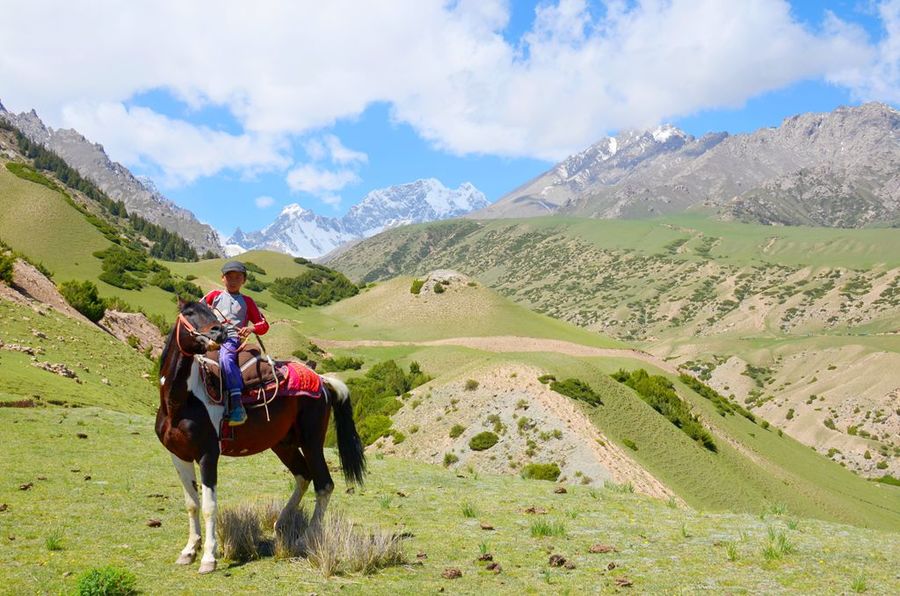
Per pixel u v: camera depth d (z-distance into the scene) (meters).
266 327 9.58
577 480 39.56
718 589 7.66
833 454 156.12
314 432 9.57
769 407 190.50
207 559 8.09
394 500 13.28
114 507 11.06
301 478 9.91
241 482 14.27
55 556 8.25
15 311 37.88
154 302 109.19
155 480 13.52
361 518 11.43
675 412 59.28
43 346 34.25
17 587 7.06
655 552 9.44
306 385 9.45
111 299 68.75
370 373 95.56
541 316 151.50
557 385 50.94
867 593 7.48
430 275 158.75
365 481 15.30
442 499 13.55
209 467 8.45
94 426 19.78
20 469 13.45
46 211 131.00
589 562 8.92
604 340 137.88
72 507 10.84
